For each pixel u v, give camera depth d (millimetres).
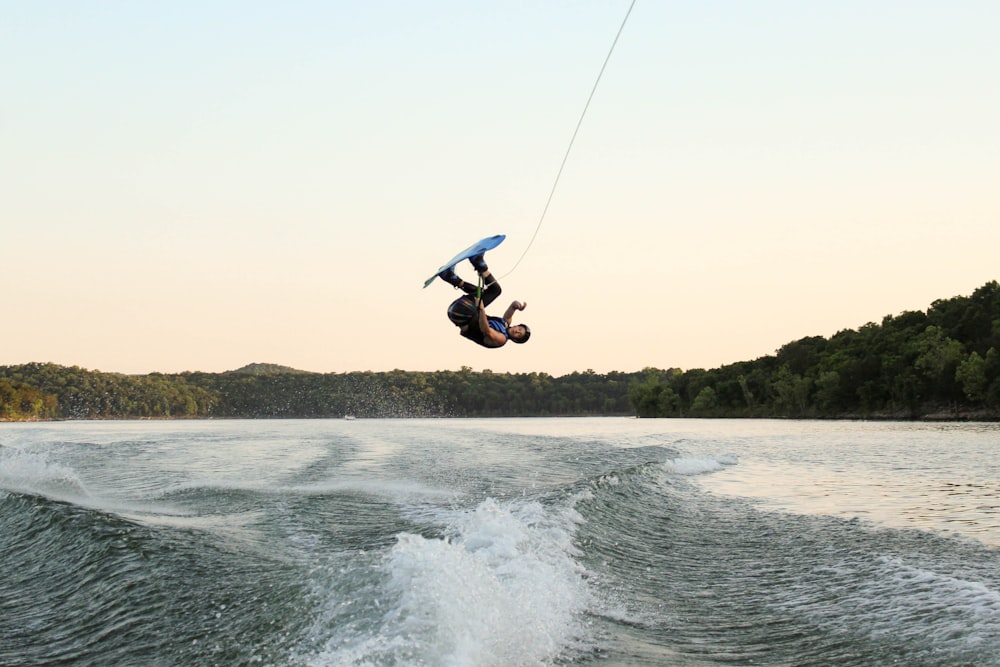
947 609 10586
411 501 19766
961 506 20875
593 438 57344
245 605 9953
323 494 20812
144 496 20906
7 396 162625
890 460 37375
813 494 23984
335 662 7695
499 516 14883
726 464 35375
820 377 134250
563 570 12703
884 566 13289
